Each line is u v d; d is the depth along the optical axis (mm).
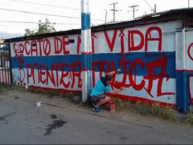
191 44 5703
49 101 7980
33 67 10016
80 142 4535
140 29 6582
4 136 4914
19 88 10312
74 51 8344
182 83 5879
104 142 4523
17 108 7258
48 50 9258
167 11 5746
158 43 6254
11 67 11117
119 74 7227
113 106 6523
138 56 6719
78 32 8039
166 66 6172
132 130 5168
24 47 10289
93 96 6512
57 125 5570
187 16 5715
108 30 7312
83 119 5996
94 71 7828
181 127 5285
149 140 4609
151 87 6535
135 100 6938
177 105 6039
